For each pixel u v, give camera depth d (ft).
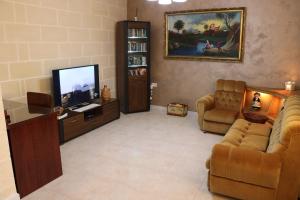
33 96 10.51
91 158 11.40
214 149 8.18
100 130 14.84
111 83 18.39
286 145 7.39
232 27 15.56
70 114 13.28
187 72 17.72
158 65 18.67
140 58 18.01
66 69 13.52
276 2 14.16
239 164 7.80
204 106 14.30
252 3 14.76
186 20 16.90
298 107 8.71
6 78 11.31
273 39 14.65
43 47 12.80
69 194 8.80
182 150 12.25
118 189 9.10
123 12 18.66
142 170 10.39
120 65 17.81
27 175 8.65
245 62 15.69
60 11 13.47
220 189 8.38
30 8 11.87
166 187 9.23
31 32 12.09
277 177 7.49
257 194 7.90
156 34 18.22
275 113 14.33
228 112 14.38
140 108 18.49
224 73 16.49
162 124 16.01
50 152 9.43
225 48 16.08
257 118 12.82
